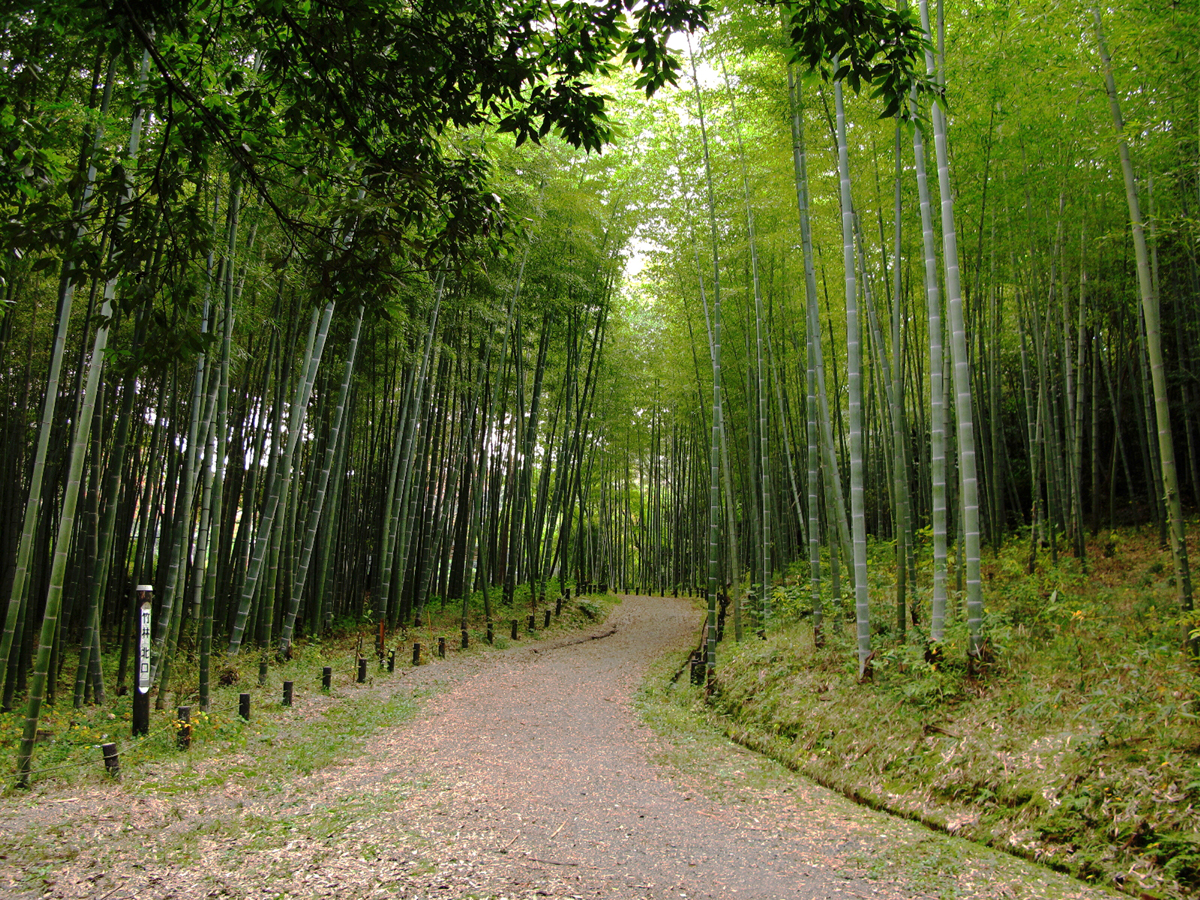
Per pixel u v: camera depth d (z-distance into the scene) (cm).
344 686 869
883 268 904
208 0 295
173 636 758
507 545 1648
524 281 1351
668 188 1051
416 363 1169
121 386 1045
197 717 605
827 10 289
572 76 317
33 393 1159
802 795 489
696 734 677
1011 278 909
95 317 315
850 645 707
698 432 1823
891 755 505
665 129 1049
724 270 1115
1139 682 466
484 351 1427
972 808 421
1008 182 775
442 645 1105
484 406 1423
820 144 844
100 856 359
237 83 330
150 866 348
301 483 1343
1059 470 945
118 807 432
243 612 934
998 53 693
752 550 1403
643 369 1878
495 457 1611
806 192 817
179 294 312
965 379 575
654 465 2375
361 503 1448
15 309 869
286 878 335
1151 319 575
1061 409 1073
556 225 1257
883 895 326
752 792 494
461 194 335
